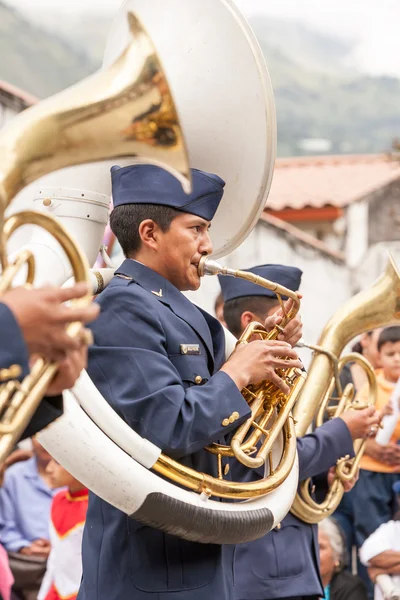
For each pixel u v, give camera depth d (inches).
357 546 256.2
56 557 225.8
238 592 173.0
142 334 133.0
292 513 179.5
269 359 136.9
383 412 208.8
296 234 471.2
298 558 177.3
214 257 162.4
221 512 130.9
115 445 126.3
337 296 485.7
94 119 101.2
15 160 97.7
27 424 105.7
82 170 156.2
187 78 150.3
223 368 135.6
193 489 131.0
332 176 627.5
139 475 125.4
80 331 95.0
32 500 240.2
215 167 153.8
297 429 181.8
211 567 135.3
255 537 136.3
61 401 107.8
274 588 173.8
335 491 186.2
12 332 90.0
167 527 127.3
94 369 132.0
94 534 138.3
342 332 194.2
